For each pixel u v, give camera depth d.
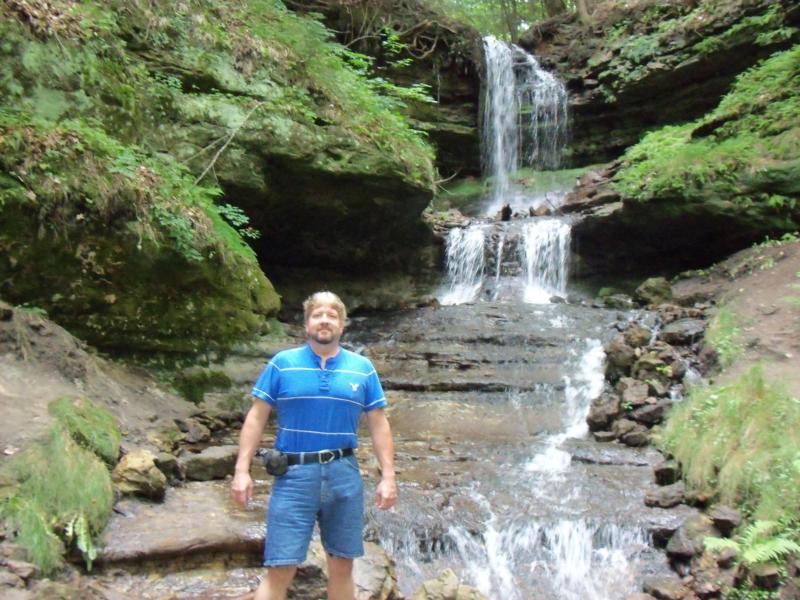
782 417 5.75
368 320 10.85
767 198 10.50
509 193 16.61
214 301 7.41
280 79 9.95
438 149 17.86
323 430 3.31
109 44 7.89
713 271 10.92
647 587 4.72
